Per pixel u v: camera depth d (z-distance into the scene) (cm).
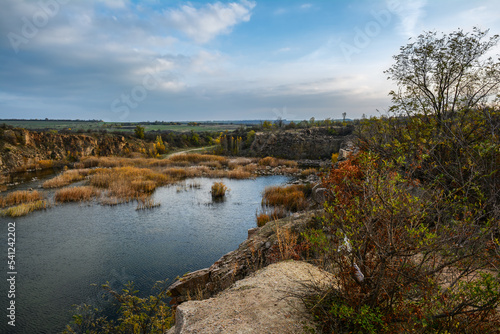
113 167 3759
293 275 396
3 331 677
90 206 1848
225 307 319
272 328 271
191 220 1585
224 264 644
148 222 1544
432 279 237
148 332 548
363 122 605
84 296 829
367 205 266
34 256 1113
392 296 249
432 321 226
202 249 1192
